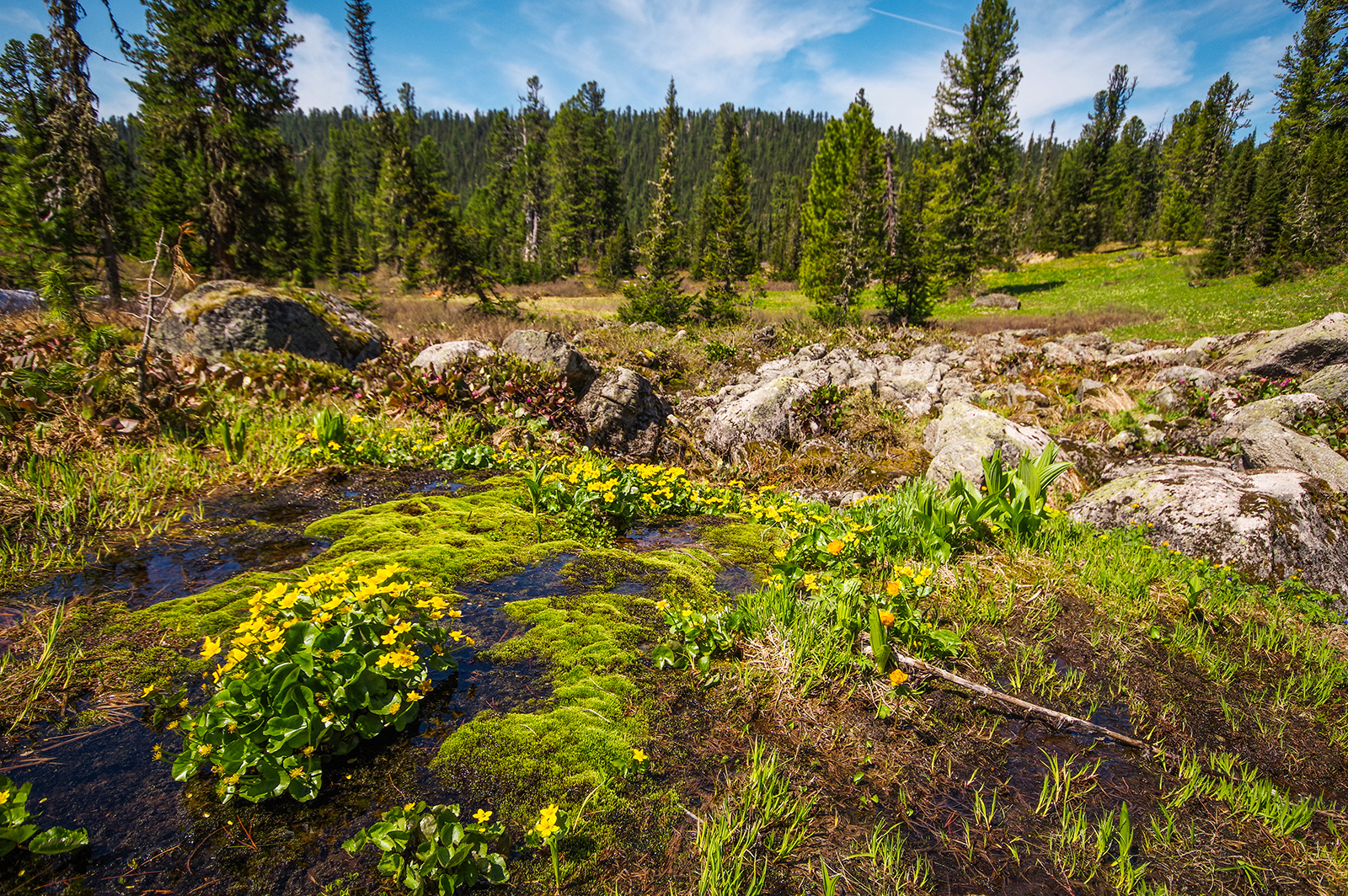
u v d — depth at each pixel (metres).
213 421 5.38
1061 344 14.00
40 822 1.72
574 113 56.69
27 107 13.31
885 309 26.75
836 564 3.66
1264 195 33.44
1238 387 9.41
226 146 20.50
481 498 4.76
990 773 2.27
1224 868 1.91
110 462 4.33
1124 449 7.77
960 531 4.16
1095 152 61.34
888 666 2.74
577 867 1.72
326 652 2.17
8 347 6.50
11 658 2.38
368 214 57.84
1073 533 4.43
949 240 35.69
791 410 8.94
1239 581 3.93
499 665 2.63
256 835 1.75
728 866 1.76
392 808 1.79
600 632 2.90
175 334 8.05
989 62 34.91
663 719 2.38
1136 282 36.16
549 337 8.88
